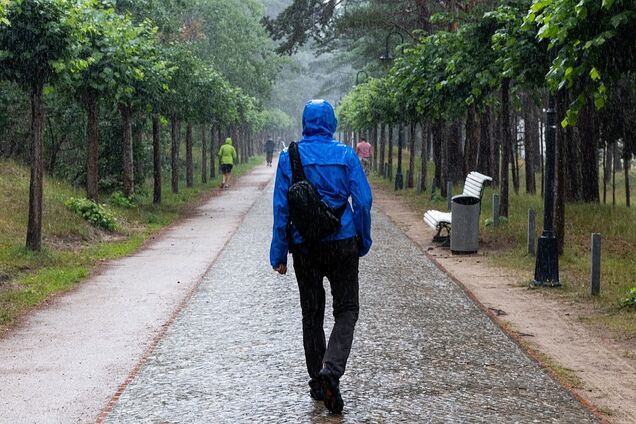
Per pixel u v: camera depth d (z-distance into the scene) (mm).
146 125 30188
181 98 26484
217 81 33875
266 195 34312
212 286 11945
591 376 7359
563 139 15477
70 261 14508
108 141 28297
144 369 7320
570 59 9336
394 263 14336
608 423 5852
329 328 8891
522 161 61531
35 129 14555
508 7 15367
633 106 26375
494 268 13992
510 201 27156
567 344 8602
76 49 14391
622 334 9078
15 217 17359
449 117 25188
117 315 9914
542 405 6246
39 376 7184
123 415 5996
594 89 9945
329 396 5812
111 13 19031
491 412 6031
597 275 11516
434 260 14789
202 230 20422
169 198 30812
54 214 18438
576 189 26547
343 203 6109
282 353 7816
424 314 9805
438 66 20578
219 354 7832
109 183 28016
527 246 16312
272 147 70188
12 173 22078
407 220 23109
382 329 8898
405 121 38406
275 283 12070
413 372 7148
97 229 18984
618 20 8578
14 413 6137
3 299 10812
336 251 6031
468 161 29344
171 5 35344
